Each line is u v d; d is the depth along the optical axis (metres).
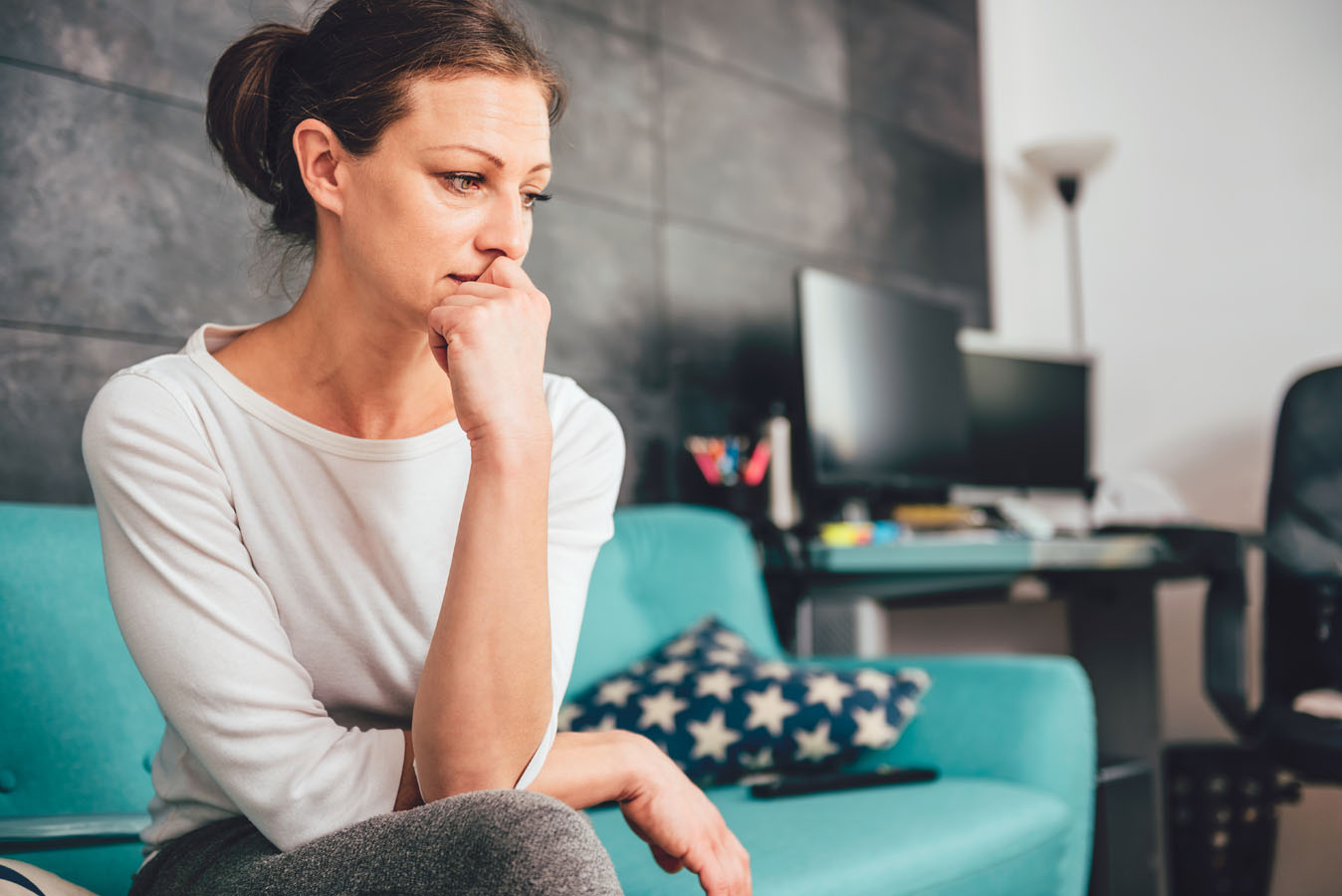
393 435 0.88
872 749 1.64
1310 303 3.05
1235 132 3.20
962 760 1.61
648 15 2.52
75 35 1.60
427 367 0.87
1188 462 3.20
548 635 0.75
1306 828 2.83
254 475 0.82
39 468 1.53
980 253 3.46
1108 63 3.43
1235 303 3.17
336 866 0.66
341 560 0.84
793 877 1.11
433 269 0.79
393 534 0.85
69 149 1.59
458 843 0.62
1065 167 3.23
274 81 0.87
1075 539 2.28
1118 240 3.38
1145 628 2.43
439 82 0.77
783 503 2.41
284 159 0.86
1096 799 2.23
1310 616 2.21
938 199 3.32
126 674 1.20
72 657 1.15
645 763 0.87
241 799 0.73
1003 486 2.91
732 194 2.68
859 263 3.03
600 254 2.36
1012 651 3.23
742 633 1.90
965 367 2.86
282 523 0.83
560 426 0.95
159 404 0.80
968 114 3.48
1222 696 2.16
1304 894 2.81
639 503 2.37
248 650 0.75
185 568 0.76
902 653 3.14
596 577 1.78
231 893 0.71
